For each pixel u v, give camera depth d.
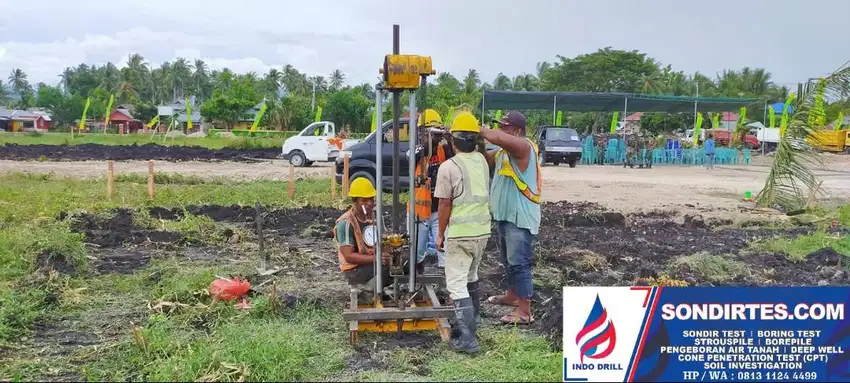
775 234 11.23
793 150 14.28
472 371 4.88
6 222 10.23
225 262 8.41
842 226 12.03
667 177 23.86
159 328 5.56
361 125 54.09
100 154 29.58
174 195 13.77
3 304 6.03
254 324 5.81
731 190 18.89
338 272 8.02
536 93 30.89
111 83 113.25
